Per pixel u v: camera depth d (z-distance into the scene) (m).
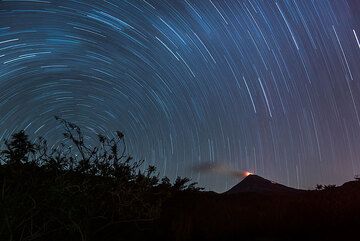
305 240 11.27
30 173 5.48
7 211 5.18
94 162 5.96
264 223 12.37
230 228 11.80
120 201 6.11
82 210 5.98
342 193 15.94
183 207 11.54
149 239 9.45
